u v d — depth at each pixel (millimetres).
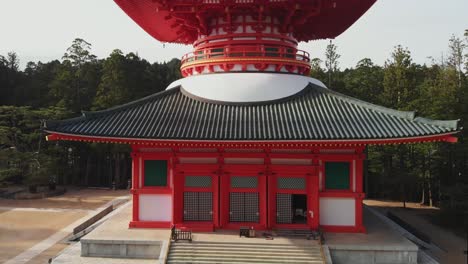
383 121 24266
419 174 57281
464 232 41781
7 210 50344
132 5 30672
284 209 27391
